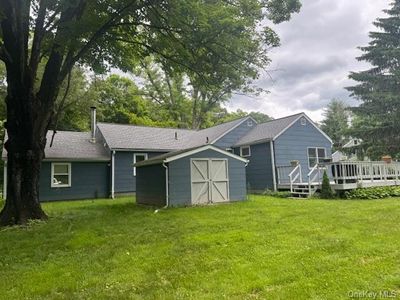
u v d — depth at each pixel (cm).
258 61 999
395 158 2084
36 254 532
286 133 1742
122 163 1800
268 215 824
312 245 496
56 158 1612
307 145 1809
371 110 2114
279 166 1661
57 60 944
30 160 883
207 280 370
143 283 372
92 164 1750
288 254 454
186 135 2252
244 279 366
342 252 451
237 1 921
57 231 721
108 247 555
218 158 1262
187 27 896
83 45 931
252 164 1812
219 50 967
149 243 572
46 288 371
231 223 730
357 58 2162
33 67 888
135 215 942
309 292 320
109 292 349
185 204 1166
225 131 1961
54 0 830
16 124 867
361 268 380
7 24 820
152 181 1250
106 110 3105
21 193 866
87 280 390
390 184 1423
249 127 2055
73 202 1478
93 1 848
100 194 1750
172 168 1162
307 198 1323
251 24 934
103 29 907
